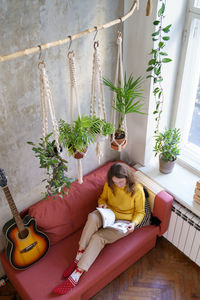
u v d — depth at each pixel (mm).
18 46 1931
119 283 2715
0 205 2430
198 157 2924
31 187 2570
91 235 2500
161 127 2943
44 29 1994
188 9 2344
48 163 2078
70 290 2250
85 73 2406
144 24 2318
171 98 2811
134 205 2672
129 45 2541
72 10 2064
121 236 2547
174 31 2400
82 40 2240
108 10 2275
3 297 2666
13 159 2314
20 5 1812
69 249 2566
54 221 2541
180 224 2680
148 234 2645
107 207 2705
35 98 2191
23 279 2336
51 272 2387
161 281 2725
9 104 2078
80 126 2096
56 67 2199
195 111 2844
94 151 2895
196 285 2689
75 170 2852
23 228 2348
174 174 2924
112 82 2691
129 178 2545
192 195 2670
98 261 2422
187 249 2746
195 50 2506
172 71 2623
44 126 1918
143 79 2568
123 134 2449
